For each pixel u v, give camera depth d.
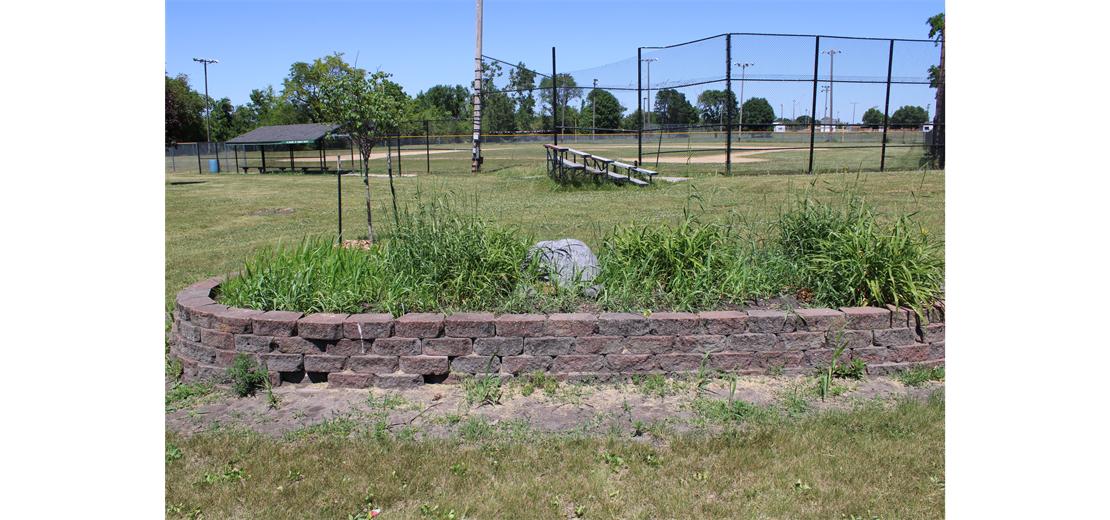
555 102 18.56
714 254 4.71
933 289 4.25
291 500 2.89
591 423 3.55
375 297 4.45
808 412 3.66
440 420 3.61
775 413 3.61
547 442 3.34
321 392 3.99
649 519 2.74
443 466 3.12
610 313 4.10
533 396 3.88
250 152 47.97
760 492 2.91
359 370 4.03
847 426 3.46
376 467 3.12
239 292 4.55
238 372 3.97
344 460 3.20
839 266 4.51
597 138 31.00
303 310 4.34
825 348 4.11
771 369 4.09
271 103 65.00
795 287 4.74
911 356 4.16
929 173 14.06
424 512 2.79
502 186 16.39
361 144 7.82
